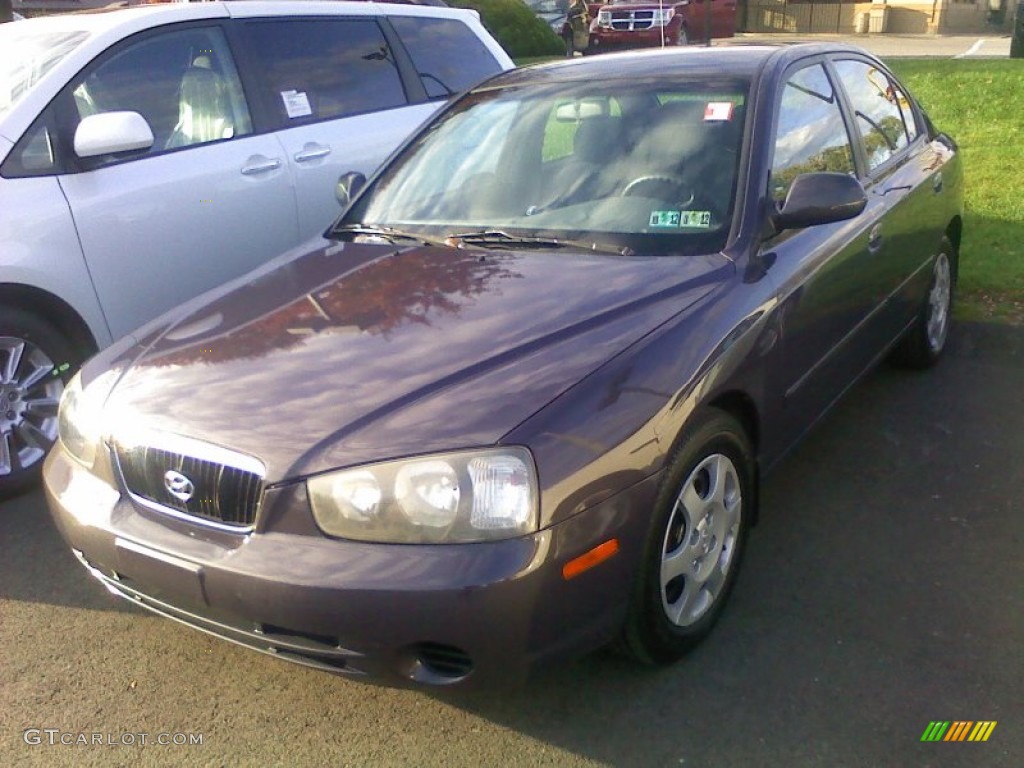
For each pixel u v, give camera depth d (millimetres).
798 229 3609
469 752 2773
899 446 4488
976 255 7035
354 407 2658
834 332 3838
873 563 3584
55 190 4488
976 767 2635
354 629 2469
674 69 4047
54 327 4543
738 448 3176
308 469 2539
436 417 2578
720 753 2729
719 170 3584
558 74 4352
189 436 2701
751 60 3984
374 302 3246
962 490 4082
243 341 3096
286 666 3162
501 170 4016
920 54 22219
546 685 3008
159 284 4918
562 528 2502
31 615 3479
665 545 2852
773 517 3922
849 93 4516
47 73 4656
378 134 6016
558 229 3623
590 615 2625
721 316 3082
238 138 5340
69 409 3139
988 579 3465
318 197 5652
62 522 2992
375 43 6215
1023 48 15750
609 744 2779
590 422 2609
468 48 6891
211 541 2660
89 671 3168
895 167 4680
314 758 2773
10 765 2777
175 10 5230
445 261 3535
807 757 2697
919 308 5004
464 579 2416
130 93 4941
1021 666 3018
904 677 2986
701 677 3020
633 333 2910
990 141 9953
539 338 2891
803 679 2992
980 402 4926
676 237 3443
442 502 2463
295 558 2512
